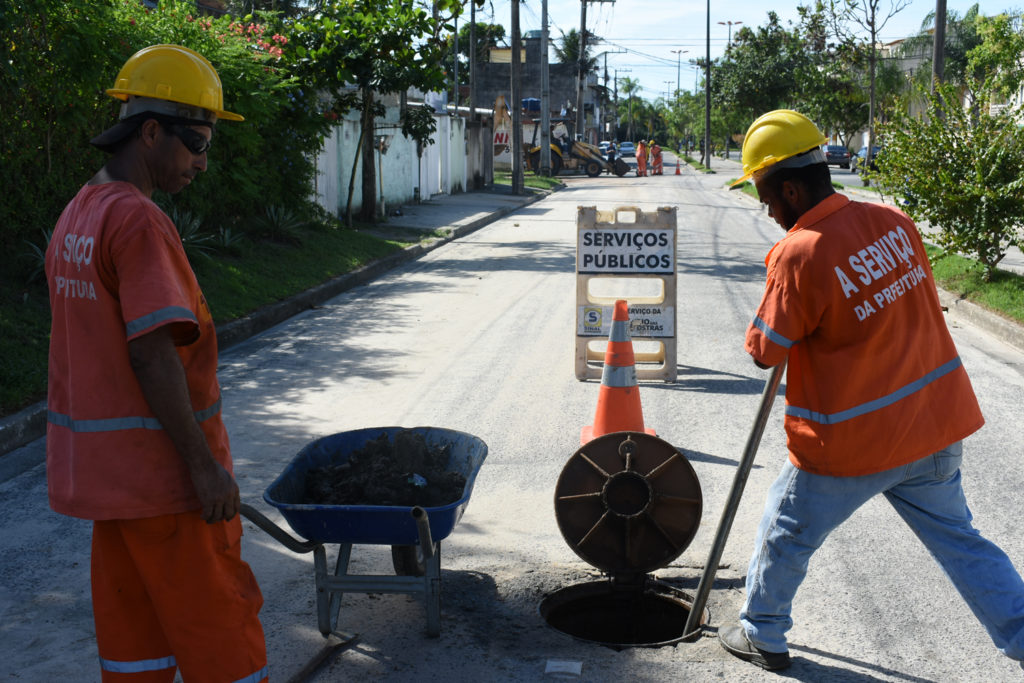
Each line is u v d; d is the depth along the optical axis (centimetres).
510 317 1075
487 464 589
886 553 457
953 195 1131
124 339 254
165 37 1198
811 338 322
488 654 371
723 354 899
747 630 356
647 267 791
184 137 264
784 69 6431
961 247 1159
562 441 634
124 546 264
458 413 699
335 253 1433
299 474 395
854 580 429
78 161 1028
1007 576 328
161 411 248
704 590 378
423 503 376
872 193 2934
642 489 414
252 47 1416
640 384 796
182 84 261
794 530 336
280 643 372
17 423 614
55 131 980
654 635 431
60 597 413
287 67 1563
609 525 418
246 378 805
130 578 267
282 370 832
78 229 257
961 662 360
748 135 335
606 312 795
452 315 1091
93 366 255
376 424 671
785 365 348
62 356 266
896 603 408
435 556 377
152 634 272
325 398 740
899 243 320
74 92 993
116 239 248
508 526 496
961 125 1152
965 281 1183
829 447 320
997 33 2630
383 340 958
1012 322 966
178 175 269
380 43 1647
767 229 2108
